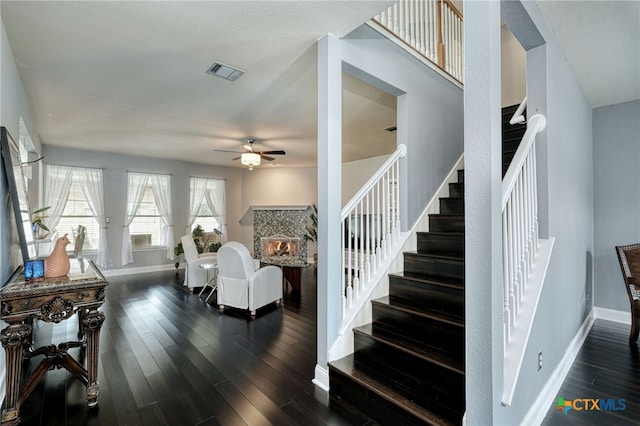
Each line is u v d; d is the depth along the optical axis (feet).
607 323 12.00
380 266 9.34
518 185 6.47
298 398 7.18
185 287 18.33
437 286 8.00
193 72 9.73
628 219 11.98
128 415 6.54
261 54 8.73
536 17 6.67
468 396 4.73
